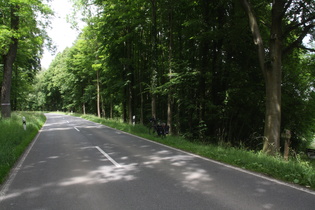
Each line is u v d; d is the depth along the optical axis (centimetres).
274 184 486
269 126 912
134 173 580
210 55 1617
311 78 1513
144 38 2284
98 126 2102
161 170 605
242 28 1330
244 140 1653
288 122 1558
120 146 1002
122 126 1867
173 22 1697
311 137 1869
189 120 1753
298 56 1477
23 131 1303
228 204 387
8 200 420
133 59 2156
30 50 2311
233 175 553
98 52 2359
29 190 470
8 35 1528
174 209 371
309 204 384
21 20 1711
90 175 568
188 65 1427
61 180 532
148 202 400
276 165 595
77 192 454
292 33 1187
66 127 2006
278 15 905
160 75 2008
